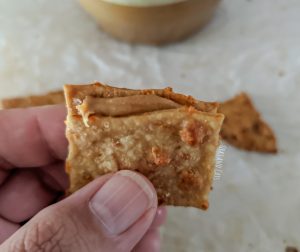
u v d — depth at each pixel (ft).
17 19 0.42
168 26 0.37
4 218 0.29
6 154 0.28
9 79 0.40
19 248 0.21
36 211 0.30
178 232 0.33
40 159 0.29
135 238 0.23
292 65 0.38
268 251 0.32
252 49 0.39
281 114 0.37
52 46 0.41
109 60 0.40
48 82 0.39
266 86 0.38
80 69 0.39
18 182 0.30
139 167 0.22
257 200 0.34
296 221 0.33
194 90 0.38
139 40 0.39
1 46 0.41
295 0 0.41
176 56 0.39
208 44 0.40
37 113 0.28
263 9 0.41
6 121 0.28
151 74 0.39
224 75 0.38
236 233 0.33
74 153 0.22
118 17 0.36
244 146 0.35
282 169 0.35
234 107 0.36
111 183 0.22
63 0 0.43
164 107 0.22
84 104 0.21
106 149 0.22
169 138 0.22
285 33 0.40
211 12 0.38
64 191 0.30
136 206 0.22
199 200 0.23
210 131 0.22
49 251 0.21
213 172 0.22
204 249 0.33
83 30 0.41
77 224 0.22
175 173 0.23
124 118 0.21
